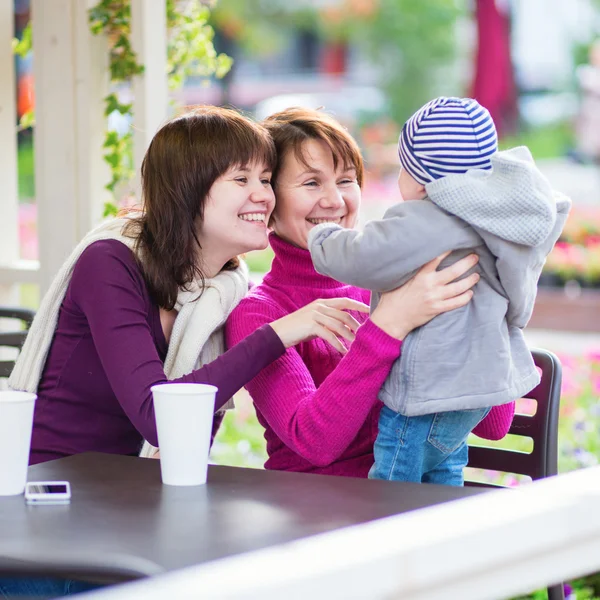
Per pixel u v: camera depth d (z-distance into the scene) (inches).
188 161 140.3
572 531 48.7
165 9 224.1
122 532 94.0
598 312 599.8
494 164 119.5
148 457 135.7
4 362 172.9
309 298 151.6
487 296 125.7
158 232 141.3
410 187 129.7
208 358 148.5
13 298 255.8
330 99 1129.4
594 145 959.6
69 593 108.1
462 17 1173.7
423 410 124.4
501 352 123.8
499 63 809.5
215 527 95.5
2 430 105.5
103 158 232.8
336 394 127.1
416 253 122.4
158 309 144.3
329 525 95.9
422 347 125.1
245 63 1218.6
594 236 696.4
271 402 136.0
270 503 103.4
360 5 1165.7
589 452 285.7
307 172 148.2
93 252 138.6
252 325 143.6
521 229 118.2
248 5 1176.2
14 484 106.9
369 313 135.3
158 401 109.8
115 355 130.3
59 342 144.5
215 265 149.3
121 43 222.5
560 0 1040.8
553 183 900.0
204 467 111.0
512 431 145.7
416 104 1182.3
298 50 1218.6
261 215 145.3
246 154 141.3
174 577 43.6
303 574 42.4
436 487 109.3
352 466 143.2
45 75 231.8
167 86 234.5
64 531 94.4
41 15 231.3
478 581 46.0
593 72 971.9
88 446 143.3
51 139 233.1
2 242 256.1
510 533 47.1
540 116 1032.8
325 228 132.8
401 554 44.1
